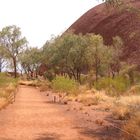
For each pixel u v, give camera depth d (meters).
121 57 83.25
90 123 17.34
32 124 16.81
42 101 29.94
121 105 22.44
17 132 14.73
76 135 14.34
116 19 103.31
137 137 12.54
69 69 59.06
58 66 62.56
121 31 94.88
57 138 13.71
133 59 79.88
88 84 48.50
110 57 57.59
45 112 21.45
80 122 17.61
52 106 25.36
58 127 16.12
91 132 15.03
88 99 28.27
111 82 36.91
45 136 14.03
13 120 17.91
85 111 22.16
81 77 59.47
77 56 55.78
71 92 33.97
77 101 29.53
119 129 15.38
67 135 14.34
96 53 55.28
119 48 62.72
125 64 63.06
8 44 85.69
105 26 105.00
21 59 88.69
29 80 88.06
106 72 59.19
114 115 20.05
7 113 20.67
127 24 95.88
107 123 17.30
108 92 33.84
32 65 93.06
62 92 35.91
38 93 42.34
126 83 37.44
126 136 13.23
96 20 113.38
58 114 20.55
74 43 57.28
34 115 19.97
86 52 55.59
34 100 30.95
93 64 57.09
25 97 34.84
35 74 102.19
